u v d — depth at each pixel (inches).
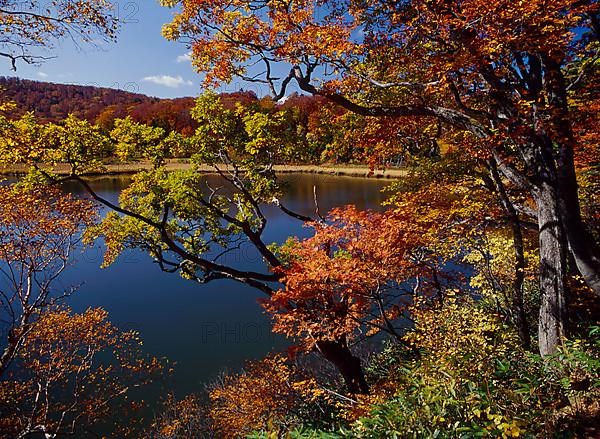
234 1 249.1
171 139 463.5
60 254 396.2
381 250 282.5
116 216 492.7
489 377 165.5
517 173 266.2
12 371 470.6
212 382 486.9
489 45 197.5
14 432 374.3
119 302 718.5
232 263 845.2
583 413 155.9
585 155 376.8
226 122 473.7
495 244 384.8
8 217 344.8
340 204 1182.9
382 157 418.6
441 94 254.8
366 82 300.0
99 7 253.6
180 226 507.2
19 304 627.8
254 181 511.5
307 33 235.9
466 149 323.3
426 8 216.4
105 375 503.8
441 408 140.6
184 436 413.4
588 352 186.9
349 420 286.8
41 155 375.2
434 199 380.5
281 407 397.4
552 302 251.4
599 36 262.8
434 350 254.5
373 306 397.1
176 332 609.3
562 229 251.8
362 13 269.3
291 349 389.1
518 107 229.0
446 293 320.8
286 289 315.3
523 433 129.0
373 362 478.3
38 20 245.3
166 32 258.1
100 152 429.4
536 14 187.9
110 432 422.6
